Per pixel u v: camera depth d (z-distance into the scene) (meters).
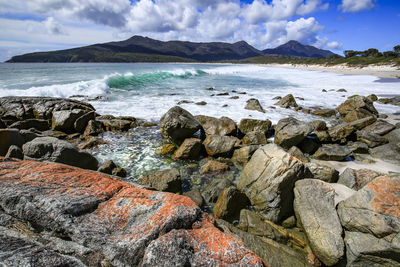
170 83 31.38
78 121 11.20
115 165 7.42
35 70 41.56
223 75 50.84
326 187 5.31
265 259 4.08
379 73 49.22
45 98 13.22
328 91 26.59
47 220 1.92
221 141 9.23
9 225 1.95
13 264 1.45
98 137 10.48
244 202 5.81
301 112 16.50
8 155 5.19
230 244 1.92
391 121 13.70
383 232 3.92
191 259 1.74
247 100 18.91
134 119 12.97
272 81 37.97
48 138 6.21
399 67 53.50
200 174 7.68
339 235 4.32
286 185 5.52
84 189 2.24
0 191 2.02
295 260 4.20
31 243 1.69
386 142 9.69
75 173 2.46
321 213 4.82
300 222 5.18
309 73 58.41
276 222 5.33
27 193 2.02
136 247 1.77
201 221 2.15
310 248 4.57
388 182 4.38
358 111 13.66
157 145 10.02
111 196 2.26
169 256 1.68
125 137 10.85
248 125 11.45
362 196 4.51
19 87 18.75
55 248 1.81
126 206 2.14
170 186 6.23
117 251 1.78
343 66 73.31
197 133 11.46
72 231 1.86
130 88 24.84
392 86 29.89
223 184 6.54
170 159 8.72
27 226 1.95
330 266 4.18
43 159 5.65
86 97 18.47
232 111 15.55
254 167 6.32
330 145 9.82
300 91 26.55
